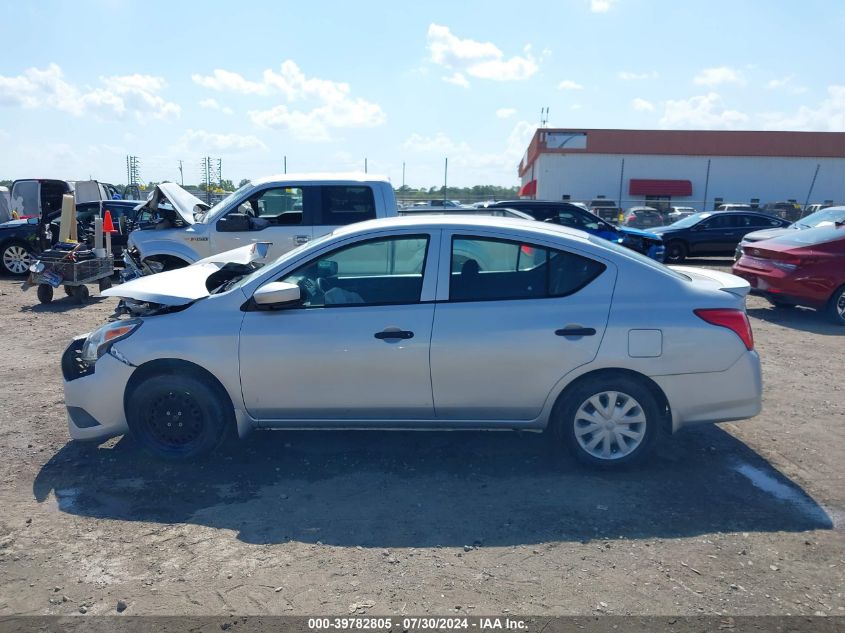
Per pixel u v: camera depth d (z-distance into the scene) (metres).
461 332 4.30
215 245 8.98
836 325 9.70
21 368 7.14
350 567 3.41
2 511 4.00
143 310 4.88
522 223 4.65
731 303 4.37
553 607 3.08
